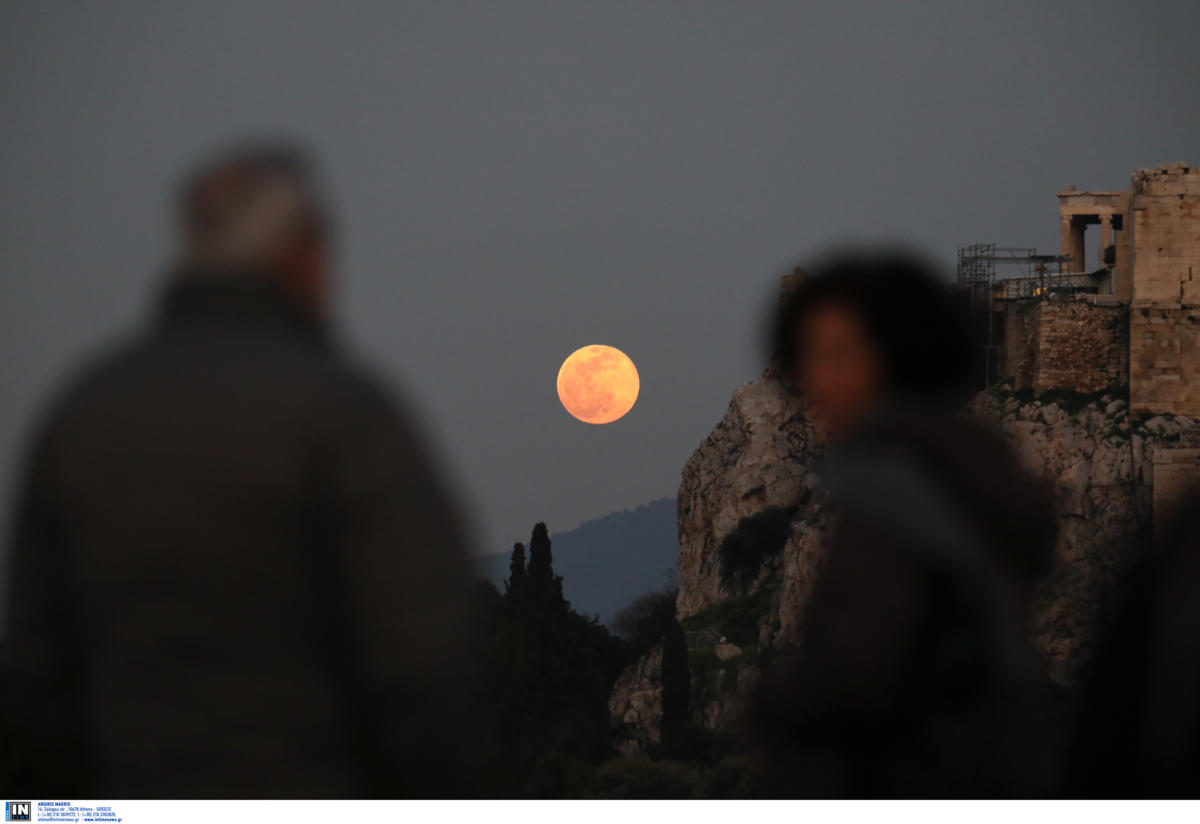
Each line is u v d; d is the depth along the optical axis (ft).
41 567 49.90
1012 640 54.03
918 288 61.00
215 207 51.93
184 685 45.55
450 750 47.29
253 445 46.44
